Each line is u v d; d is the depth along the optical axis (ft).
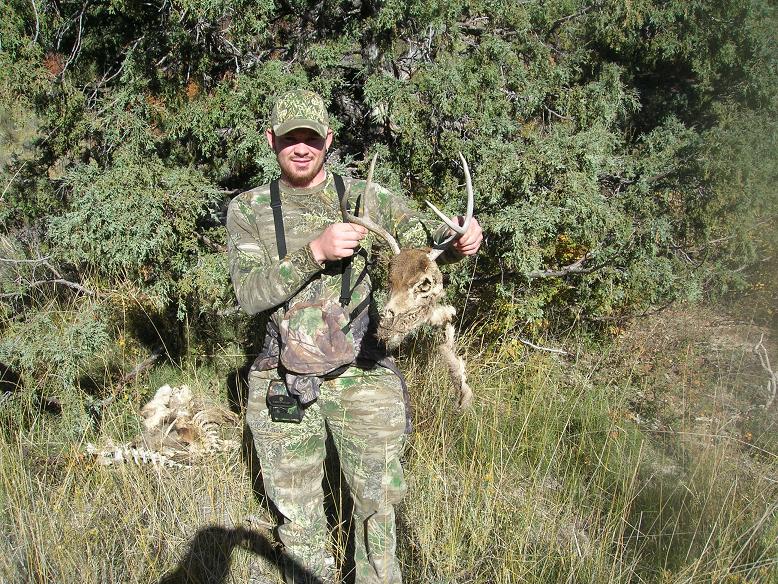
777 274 16.37
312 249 7.26
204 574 8.96
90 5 13.67
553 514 9.85
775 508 9.78
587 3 15.62
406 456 10.75
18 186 14.74
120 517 9.52
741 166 14.12
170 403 11.76
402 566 9.07
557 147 12.88
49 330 12.08
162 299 12.79
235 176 14.37
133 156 12.79
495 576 8.74
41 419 11.80
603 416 12.03
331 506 10.29
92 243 12.17
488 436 11.07
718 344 15.58
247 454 11.02
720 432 12.14
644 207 14.07
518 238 12.48
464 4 13.55
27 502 9.57
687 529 9.61
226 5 12.55
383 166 13.53
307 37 13.87
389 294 7.38
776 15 15.99
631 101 15.85
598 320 15.31
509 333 14.28
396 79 13.39
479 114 13.23
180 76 13.53
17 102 13.55
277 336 7.92
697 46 16.17
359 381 7.84
